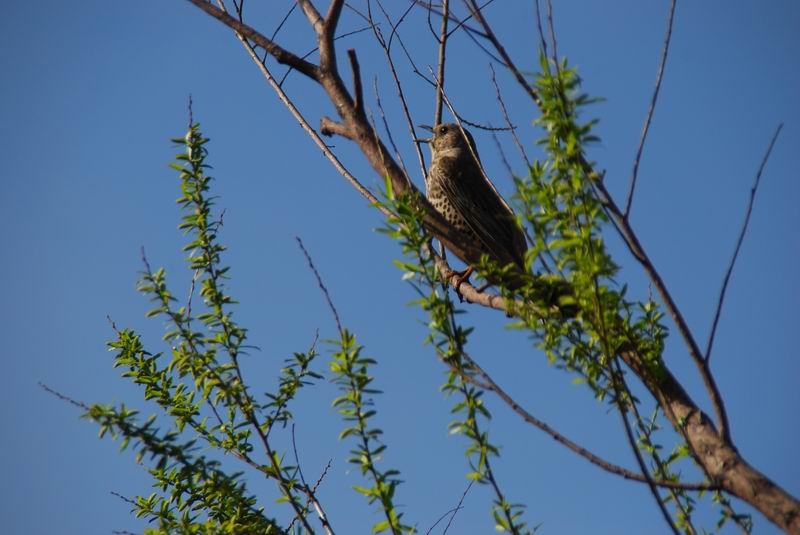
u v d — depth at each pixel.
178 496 8.05
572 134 6.23
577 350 6.73
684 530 6.73
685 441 6.52
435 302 7.08
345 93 8.52
